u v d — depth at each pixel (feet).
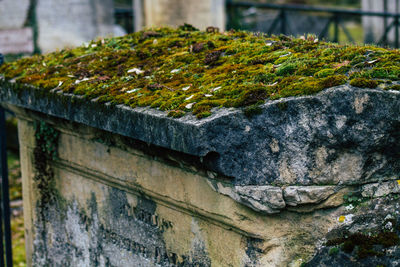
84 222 13.66
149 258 11.73
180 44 13.66
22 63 15.03
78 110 11.50
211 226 10.19
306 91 8.63
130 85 11.43
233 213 9.48
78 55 14.90
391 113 8.58
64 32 35.22
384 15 35.09
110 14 36.40
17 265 20.95
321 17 46.78
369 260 8.72
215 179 9.56
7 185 15.96
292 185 8.90
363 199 9.17
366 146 8.76
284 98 8.70
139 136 9.98
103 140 12.16
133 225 12.07
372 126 8.63
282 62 10.38
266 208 8.93
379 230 9.13
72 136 13.33
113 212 12.62
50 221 14.92
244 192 9.01
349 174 8.95
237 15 39.70
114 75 12.46
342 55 9.96
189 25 15.69
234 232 9.78
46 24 34.96
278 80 9.50
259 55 11.26
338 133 8.59
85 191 13.46
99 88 11.53
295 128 8.66
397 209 9.24
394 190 9.27
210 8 37.42
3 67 15.06
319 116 8.56
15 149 31.91
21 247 22.43
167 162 10.53
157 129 9.50
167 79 11.34
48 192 14.79
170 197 10.74
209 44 12.83
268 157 8.87
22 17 34.86
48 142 14.14
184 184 10.34
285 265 9.25
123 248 12.45
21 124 15.16
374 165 9.05
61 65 14.15
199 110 9.12
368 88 8.52
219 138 8.75
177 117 9.19
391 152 9.00
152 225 11.55
